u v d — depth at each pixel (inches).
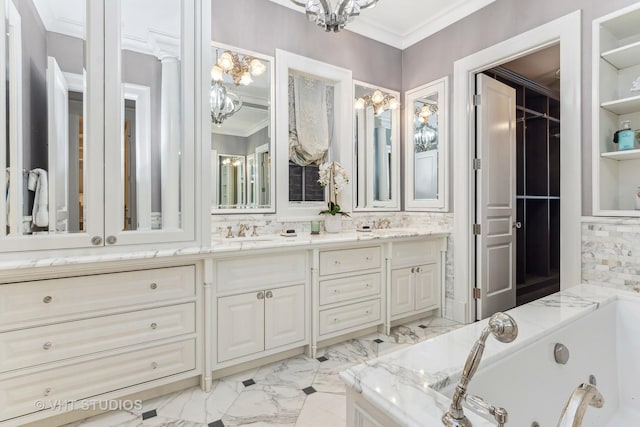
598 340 64.1
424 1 113.0
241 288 78.8
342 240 93.1
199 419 63.7
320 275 91.4
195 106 74.2
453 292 120.1
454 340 48.5
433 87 127.0
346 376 38.8
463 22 116.2
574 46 85.3
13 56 58.4
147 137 69.6
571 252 85.6
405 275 111.4
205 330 73.3
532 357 49.3
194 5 74.2
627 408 66.4
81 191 63.4
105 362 63.1
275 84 107.3
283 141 108.8
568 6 87.5
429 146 129.7
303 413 65.7
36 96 60.2
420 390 35.5
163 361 69.0
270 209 106.3
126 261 63.4
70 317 59.9
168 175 71.6
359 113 128.2
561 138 87.5
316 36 116.3
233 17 100.1
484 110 118.3
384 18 123.5
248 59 102.9
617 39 85.9
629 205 84.4
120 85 66.9
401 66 139.7
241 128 102.1
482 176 117.5
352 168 124.7
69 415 62.2
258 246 78.4
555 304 64.6
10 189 57.9
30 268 55.2
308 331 89.7
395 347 96.7
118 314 64.2
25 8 59.8
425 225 130.2
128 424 62.2
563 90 87.4
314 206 116.5
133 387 65.8
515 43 100.1
